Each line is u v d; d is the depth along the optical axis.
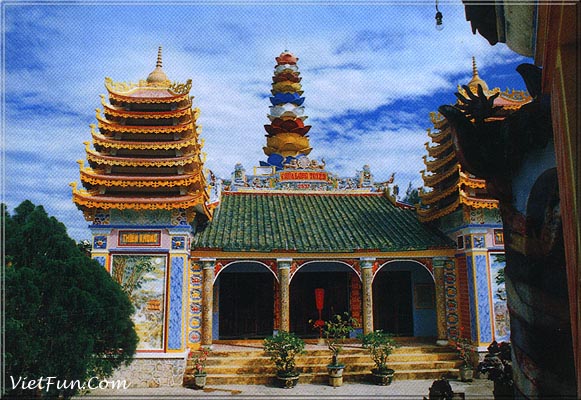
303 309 21.73
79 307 9.80
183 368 16.78
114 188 17.77
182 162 17.58
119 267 17.27
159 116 18.61
